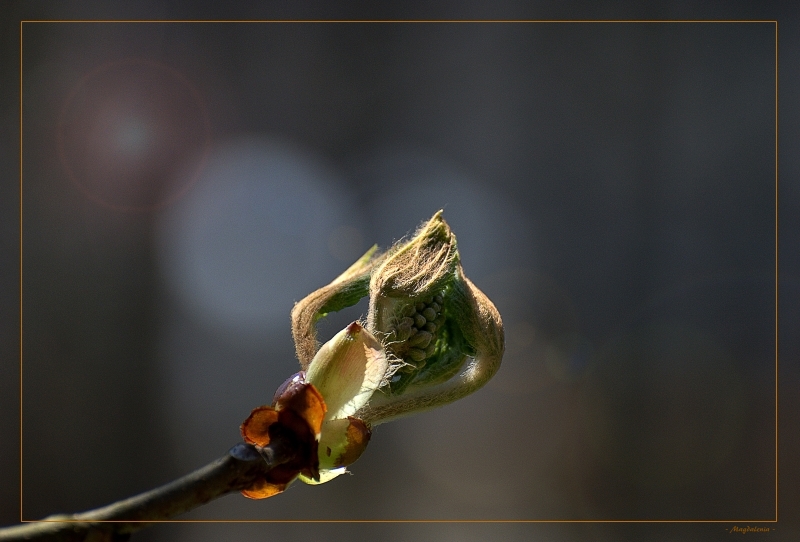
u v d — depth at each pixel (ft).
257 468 1.51
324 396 1.57
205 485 1.48
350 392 1.57
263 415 1.55
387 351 1.60
